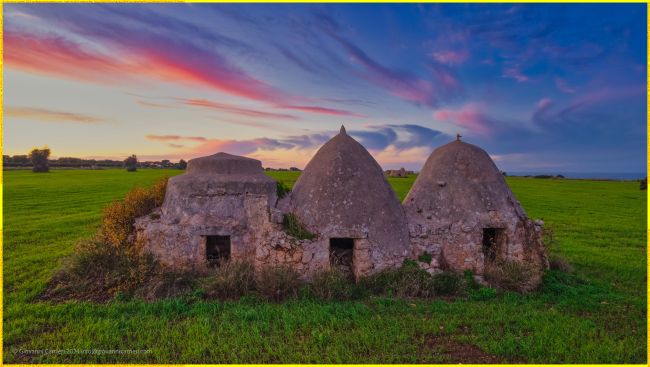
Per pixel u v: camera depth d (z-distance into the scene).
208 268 10.45
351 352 6.47
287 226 10.09
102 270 9.85
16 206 27.02
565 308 8.63
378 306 8.45
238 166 12.03
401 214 10.81
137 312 8.13
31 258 12.88
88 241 11.03
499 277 9.88
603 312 8.47
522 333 7.32
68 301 8.70
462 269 10.49
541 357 6.46
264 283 9.05
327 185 10.59
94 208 26.52
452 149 12.05
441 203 11.15
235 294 9.06
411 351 6.61
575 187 56.19
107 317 7.86
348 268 10.41
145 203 12.26
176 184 11.19
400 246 10.19
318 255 9.79
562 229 21.47
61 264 10.72
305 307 8.29
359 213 10.16
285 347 6.65
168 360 6.32
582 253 15.02
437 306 8.45
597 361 6.31
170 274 9.72
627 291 9.97
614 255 14.62
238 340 6.84
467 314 8.08
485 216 10.79
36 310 8.17
